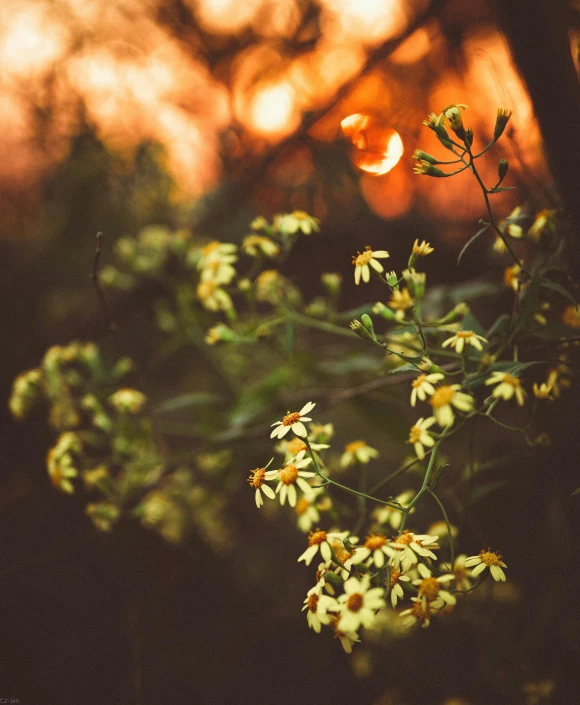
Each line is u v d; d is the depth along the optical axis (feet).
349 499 2.69
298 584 3.49
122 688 2.87
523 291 2.26
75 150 3.95
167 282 3.51
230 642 3.12
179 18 4.07
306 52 3.86
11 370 3.69
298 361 2.79
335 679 3.04
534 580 2.56
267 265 3.88
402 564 2.05
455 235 3.48
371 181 3.67
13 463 3.37
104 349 4.07
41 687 2.87
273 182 3.94
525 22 2.13
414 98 3.39
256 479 2.16
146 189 4.12
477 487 2.38
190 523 3.23
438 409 2.10
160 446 2.90
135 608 2.80
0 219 4.17
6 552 3.03
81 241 4.17
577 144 2.16
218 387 4.21
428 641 2.76
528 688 2.46
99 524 2.68
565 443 2.38
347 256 3.85
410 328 2.42
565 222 2.26
